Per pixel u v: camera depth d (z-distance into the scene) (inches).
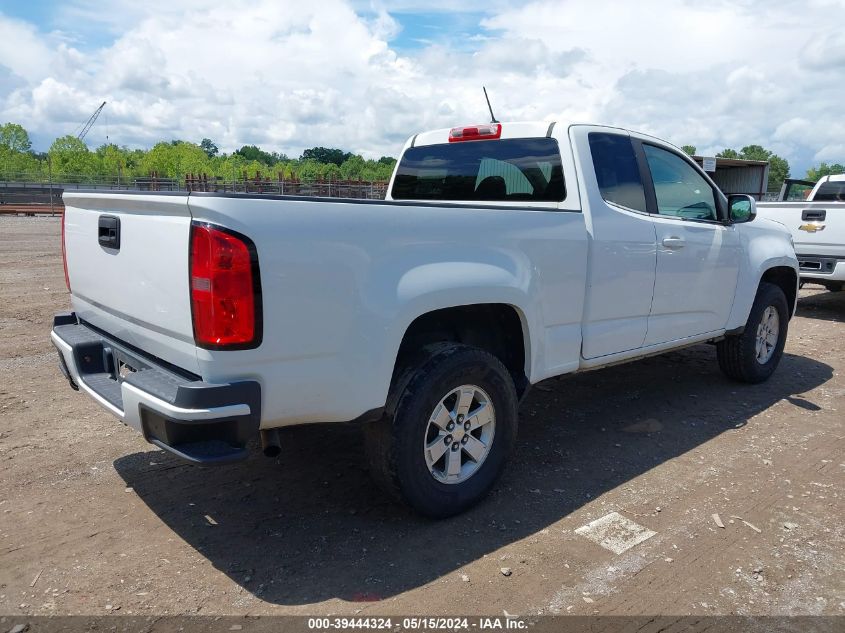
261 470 153.9
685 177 189.2
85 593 106.3
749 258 207.9
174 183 1357.0
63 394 201.6
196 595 106.5
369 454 124.6
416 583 110.6
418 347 134.0
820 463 161.8
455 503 130.3
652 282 171.2
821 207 331.3
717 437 178.1
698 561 118.3
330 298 107.7
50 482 144.5
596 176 159.3
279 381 105.2
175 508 134.9
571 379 230.2
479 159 179.5
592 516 134.0
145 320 114.0
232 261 97.7
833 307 394.6
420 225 119.4
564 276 147.2
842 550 122.9
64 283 410.0
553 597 107.3
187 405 97.6
